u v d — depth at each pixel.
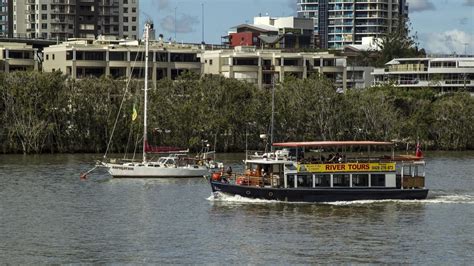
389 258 99.75
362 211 127.56
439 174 188.88
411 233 112.88
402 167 137.38
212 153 199.62
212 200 137.75
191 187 156.75
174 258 98.75
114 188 155.00
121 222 119.69
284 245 105.38
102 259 98.31
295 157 134.88
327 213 125.75
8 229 114.44
